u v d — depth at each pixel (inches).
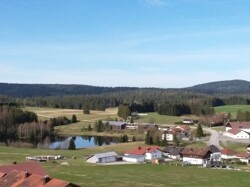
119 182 3939.5
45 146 7544.3
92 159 5413.4
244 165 5310.0
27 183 2598.4
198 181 4065.0
